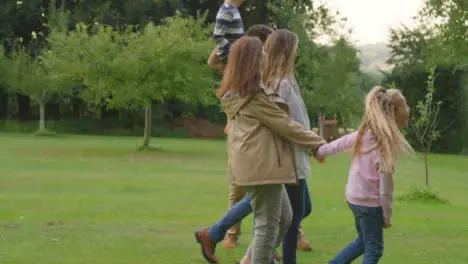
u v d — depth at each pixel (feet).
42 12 152.15
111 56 91.61
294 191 18.85
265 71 19.03
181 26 95.14
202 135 157.89
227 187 48.32
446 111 129.80
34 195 40.55
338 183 55.83
